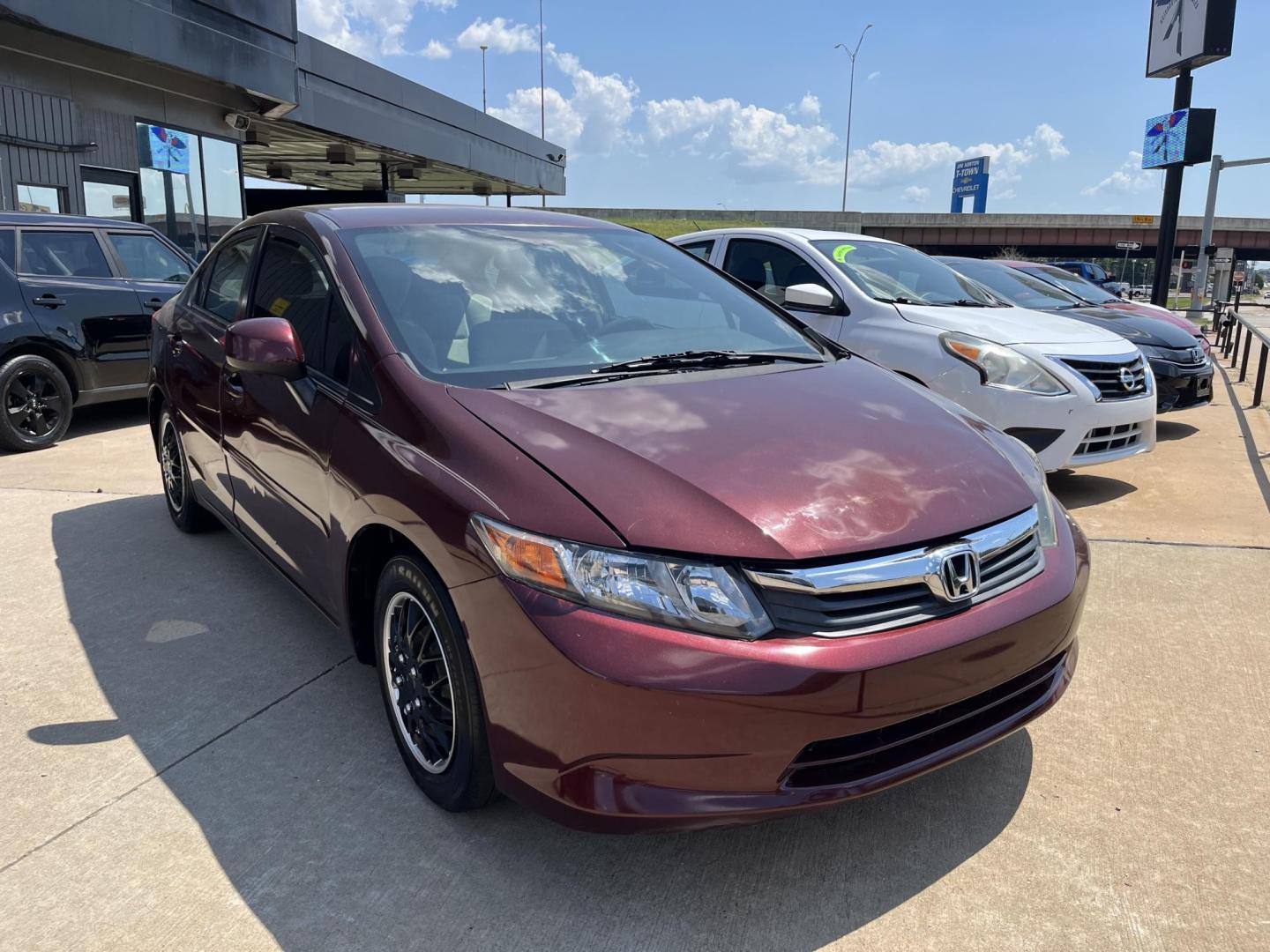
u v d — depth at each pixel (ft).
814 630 6.56
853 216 209.87
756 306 11.97
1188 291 241.76
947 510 7.34
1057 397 16.63
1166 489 19.03
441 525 7.34
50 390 23.15
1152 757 9.14
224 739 9.50
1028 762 9.10
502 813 8.30
